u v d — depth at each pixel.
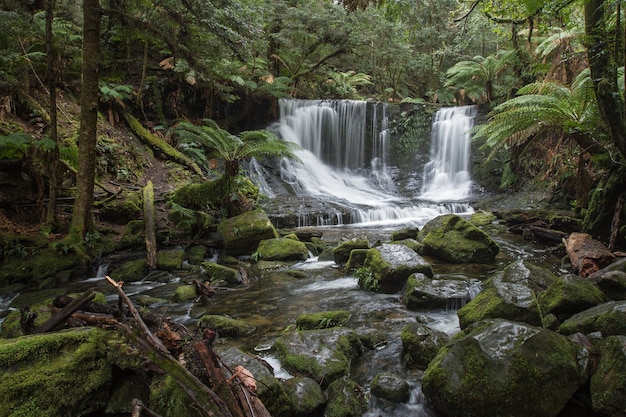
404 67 20.92
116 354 3.32
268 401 3.07
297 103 16.73
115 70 12.24
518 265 5.68
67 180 8.68
